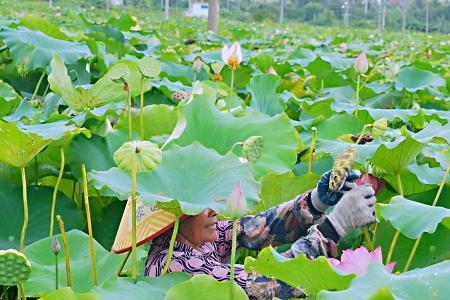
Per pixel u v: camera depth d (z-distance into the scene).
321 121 4.61
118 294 2.40
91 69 6.46
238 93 7.00
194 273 2.71
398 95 6.86
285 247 3.43
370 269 2.06
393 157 3.17
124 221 2.79
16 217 3.65
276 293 2.65
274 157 3.78
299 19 70.88
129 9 45.84
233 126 3.85
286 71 8.16
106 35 9.16
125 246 2.73
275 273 2.31
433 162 3.75
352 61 8.89
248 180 2.62
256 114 3.91
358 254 2.30
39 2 38.88
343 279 2.17
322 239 2.66
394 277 2.03
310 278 2.25
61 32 7.20
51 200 3.73
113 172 2.62
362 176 3.31
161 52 8.78
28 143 2.88
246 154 2.86
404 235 2.87
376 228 3.21
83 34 8.41
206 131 3.83
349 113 5.09
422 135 3.14
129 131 3.57
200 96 3.88
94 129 3.96
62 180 4.04
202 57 8.44
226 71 6.93
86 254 3.11
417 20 72.06
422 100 6.83
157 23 27.03
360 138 3.71
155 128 4.18
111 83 3.95
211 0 20.28
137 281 2.51
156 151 2.47
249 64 8.10
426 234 3.15
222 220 3.05
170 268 2.72
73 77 5.97
